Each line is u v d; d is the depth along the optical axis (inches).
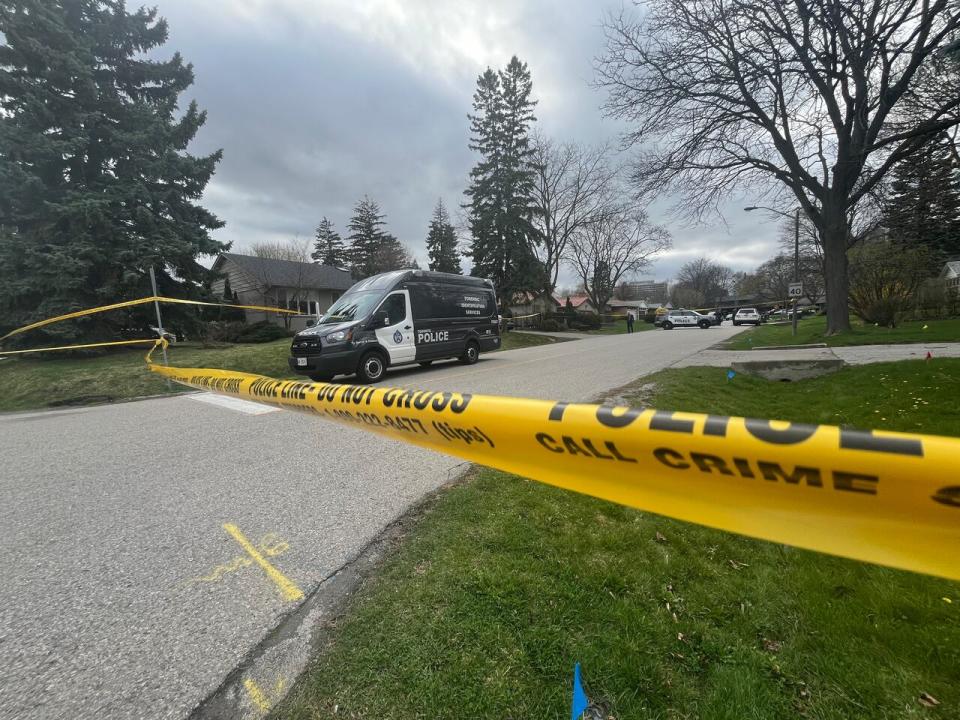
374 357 349.7
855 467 34.3
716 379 308.5
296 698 58.7
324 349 320.2
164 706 59.2
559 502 113.3
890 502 34.4
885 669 61.3
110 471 159.9
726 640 67.2
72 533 111.3
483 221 1187.9
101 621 77.0
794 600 76.8
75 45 536.1
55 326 485.7
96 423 249.1
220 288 1183.6
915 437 32.4
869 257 736.3
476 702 56.0
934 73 419.8
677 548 93.4
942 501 31.9
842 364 324.2
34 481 151.7
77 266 496.1
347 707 56.5
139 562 96.5
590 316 1553.9
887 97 465.1
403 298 380.5
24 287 482.6
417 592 78.6
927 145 527.2
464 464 150.7
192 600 82.4
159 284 594.2
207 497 132.2
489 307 481.1
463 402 60.2
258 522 114.2
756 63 456.8
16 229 543.5
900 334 544.1
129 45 620.1
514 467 58.9
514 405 54.7
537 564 85.7
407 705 56.2
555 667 61.3
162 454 178.9
